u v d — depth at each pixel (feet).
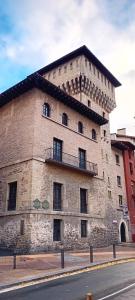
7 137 80.12
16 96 82.17
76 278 35.45
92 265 44.93
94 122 100.83
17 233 65.57
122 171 131.13
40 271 38.93
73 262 48.73
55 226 71.61
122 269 43.19
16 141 76.13
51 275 36.27
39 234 64.75
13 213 68.49
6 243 67.62
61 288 29.40
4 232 69.51
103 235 89.61
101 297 24.99
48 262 48.11
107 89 126.00
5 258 51.70
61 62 118.93
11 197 72.59
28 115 75.41
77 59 113.19
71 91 112.57
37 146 71.15
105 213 95.55
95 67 120.26
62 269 40.45
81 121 93.20
